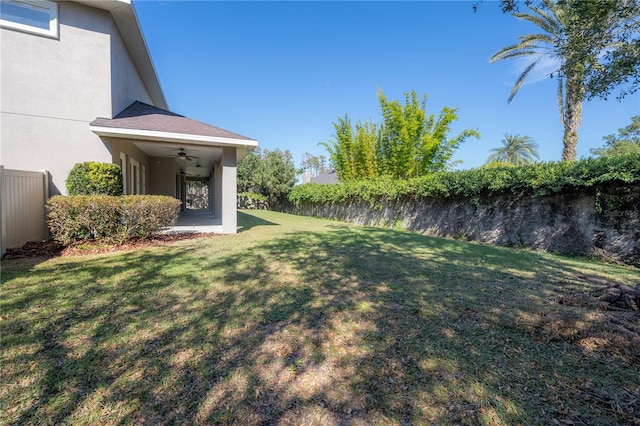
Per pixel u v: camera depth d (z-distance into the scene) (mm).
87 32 8031
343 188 17250
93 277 4500
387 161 16703
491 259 6523
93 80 8133
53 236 6527
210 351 2611
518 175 8906
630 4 3607
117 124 7809
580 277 5117
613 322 3191
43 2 7559
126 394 2074
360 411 1962
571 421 1882
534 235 8742
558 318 3283
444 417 1911
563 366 2453
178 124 9094
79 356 2492
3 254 5797
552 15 10047
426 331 3021
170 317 3219
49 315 3207
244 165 29766
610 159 7078
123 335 2834
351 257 6230
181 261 5551
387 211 14383
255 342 2770
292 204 24906
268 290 4098
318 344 2756
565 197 8125
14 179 6152
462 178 10555
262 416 1913
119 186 7676
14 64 7316
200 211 21719
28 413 1886
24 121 7438
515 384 2230
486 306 3676
